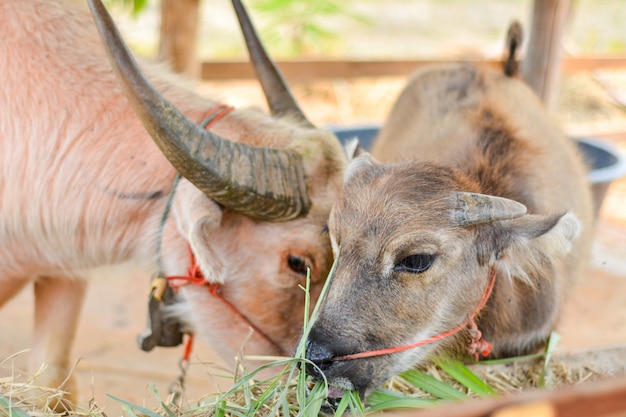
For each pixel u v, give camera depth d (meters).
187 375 5.88
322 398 3.24
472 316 3.76
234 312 4.21
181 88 4.40
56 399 4.46
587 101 13.27
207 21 16.00
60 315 4.79
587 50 15.46
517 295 4.10
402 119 5.61
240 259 4.11
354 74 9.59
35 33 4.27
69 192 4.24
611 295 7.71
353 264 3.43
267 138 4.14
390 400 3.54
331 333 3.33
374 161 3.84
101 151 4.20
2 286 4.56
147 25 14.30
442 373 4.03
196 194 3.88
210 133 3.74
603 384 1.73
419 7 19.00
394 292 3.43
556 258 3.71
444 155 4.38
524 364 4.19
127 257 4.45
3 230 4.36
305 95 13.27
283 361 3.35
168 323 4.49
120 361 6.19
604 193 6.73
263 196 3.81
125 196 4.19
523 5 19.36
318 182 4.01
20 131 4.23
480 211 3.44
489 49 13.55
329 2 14.21
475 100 5.04
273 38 13.84
